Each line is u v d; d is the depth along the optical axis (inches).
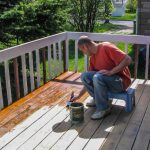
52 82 150.3
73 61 247.0
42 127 105.7
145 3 215.8
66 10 208.7
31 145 95.0
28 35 190.1
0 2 193.9
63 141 96.7
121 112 116.3
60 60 162.1
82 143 95.5
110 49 110.1
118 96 115.4
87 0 310.5
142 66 214.8
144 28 221.0
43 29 192.9
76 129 104.0
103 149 92.4
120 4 565.6
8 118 112.6
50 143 95.8
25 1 198.2
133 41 151.5
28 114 115.6
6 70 123.5
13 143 96.2
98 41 159.5
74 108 106.3
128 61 108.8
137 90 138.7
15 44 197.5
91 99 126.8
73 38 162.6
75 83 148.6
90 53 113.4
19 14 182.9
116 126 105.8
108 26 420.8
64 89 141.1
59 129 104.1
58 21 196.7
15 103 125.8
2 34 186.9
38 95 134.1
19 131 103.3
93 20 318.7
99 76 109.0
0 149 93.0
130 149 92.1
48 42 149.1
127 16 562.6
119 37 153.6
